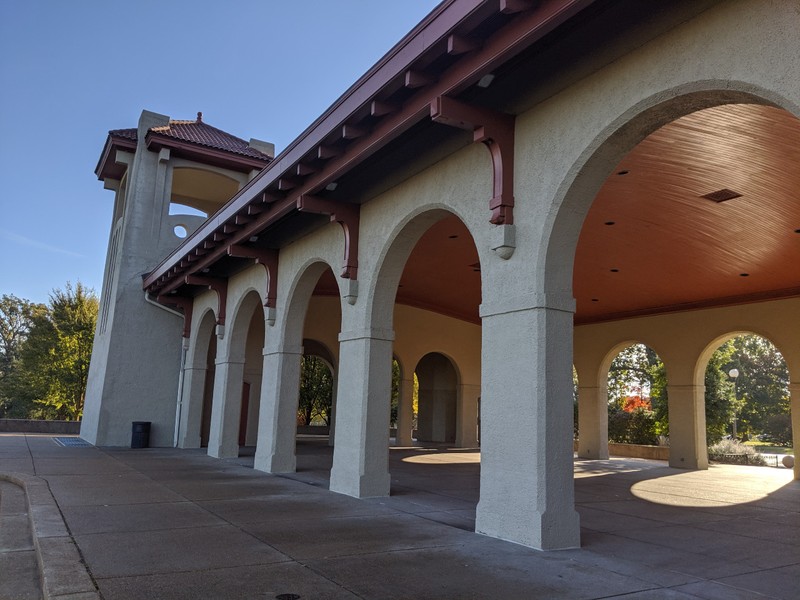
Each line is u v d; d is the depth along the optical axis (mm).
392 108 6703
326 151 7848
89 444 17109
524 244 6121
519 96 6133
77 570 4348
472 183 6922
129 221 17609
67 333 33719
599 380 18234
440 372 25891
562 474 5715
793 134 6801
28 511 7227
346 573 4609
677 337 16062
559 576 4699
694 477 13297
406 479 11211
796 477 12977
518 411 5922
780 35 4004
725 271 12781
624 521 7543
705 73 4477
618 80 5250
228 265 13625
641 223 10438
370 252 8906
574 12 4629
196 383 16906
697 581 4766
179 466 12000
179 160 18500
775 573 5098
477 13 5172
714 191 8789
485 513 6160
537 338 5805
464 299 19781
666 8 4641
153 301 17375
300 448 18719
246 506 7523
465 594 4168
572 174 5648
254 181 9961
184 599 3887
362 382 8695
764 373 42781
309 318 19828
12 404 41375
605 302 16500
